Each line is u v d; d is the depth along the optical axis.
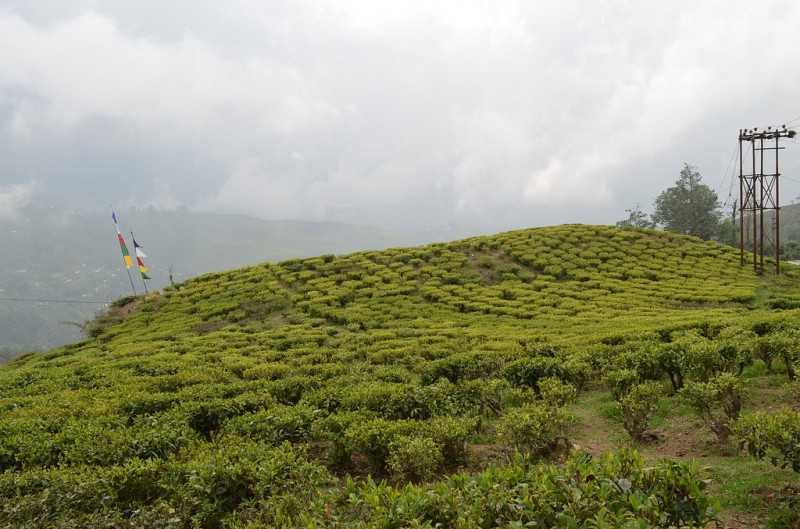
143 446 11.89
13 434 13.96
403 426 11.26
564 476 6.62
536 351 20.08
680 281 37.19
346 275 41.09
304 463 9.68
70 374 23.69
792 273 38.69
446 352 22.41
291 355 24.75
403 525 6.23
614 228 50.00
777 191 39.09
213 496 9.20
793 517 7.64
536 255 43.12
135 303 41.31
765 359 16.23
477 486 6.81
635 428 12.38
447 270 41.53
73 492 9.24
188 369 21.42
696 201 82.19
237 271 45.31
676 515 6.11
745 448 10.62
